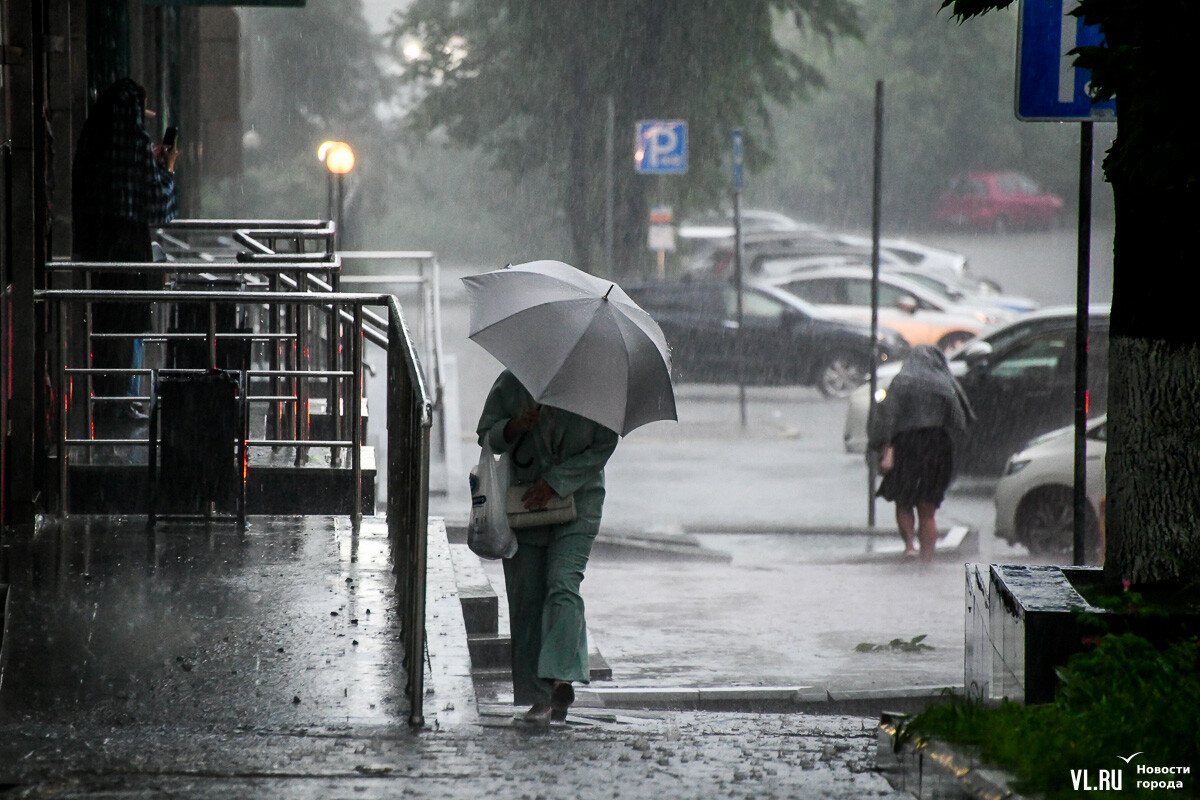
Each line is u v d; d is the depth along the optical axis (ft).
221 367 101.35
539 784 49.73
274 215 443.73
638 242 368.07
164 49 171.73
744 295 255.09
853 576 122.72
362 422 107.55
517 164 390.83
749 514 153.58
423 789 48.47
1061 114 71.41
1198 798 41.75
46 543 79.87
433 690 60.29
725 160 378.32
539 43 370.32
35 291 81.87
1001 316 273.13
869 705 78.38
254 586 72.90
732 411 237.04
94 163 100.68
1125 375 57.16
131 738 53.67
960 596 113.39
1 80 79.71
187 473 83.71
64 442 84.79
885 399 129.29
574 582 63.52
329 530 84.48
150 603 69.77
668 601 110.32
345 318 106.73
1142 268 56.54
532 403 63.67
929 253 373.40
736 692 78.69
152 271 88.94
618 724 65.51
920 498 128.88
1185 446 55.93
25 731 54.29
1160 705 45.29
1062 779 42.55
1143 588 55.67
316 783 48.83
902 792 49.08
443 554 82.23
